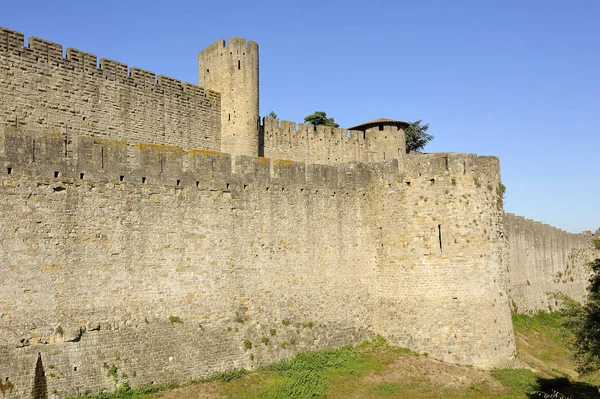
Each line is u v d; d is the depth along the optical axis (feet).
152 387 86.84
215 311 97.66
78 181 83.71
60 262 80.79
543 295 199.82
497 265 116.57
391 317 116.37
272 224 108.17
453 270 113.09
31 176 79.20
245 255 103.35
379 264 119.14
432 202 115.24
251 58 162.61
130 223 88.84
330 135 196.54
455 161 115.96
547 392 102.83
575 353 101.09
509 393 100.48
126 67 128.98
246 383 94.43
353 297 117.39
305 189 114.01
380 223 119.44
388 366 106.52
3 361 74.18
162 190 93.40
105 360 83.30
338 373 103.24
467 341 111.24
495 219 118.21
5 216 76.54
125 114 127.75
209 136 151.33
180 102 142.92
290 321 107.86
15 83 107.45
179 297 93.40
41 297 78.59
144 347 87.76
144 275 89.56
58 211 81.30
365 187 122.11
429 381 101.81
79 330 81.35
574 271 226.99
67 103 115.96
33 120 109.81
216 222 99.96
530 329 161.79
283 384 95.25
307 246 112.68
